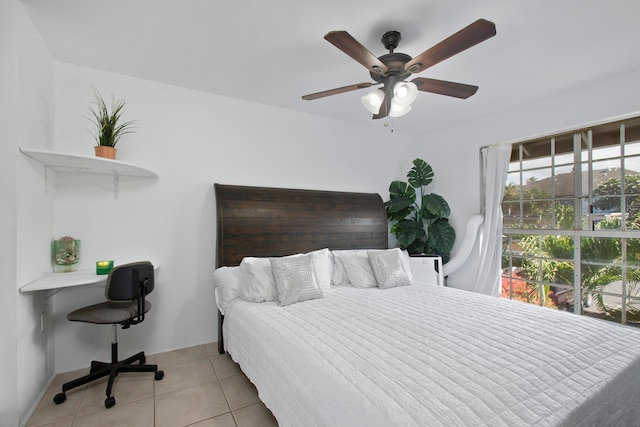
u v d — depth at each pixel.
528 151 3.18
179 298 2.62
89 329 2.30
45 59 2.00
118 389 1.98
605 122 2.56
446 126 3.73
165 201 2.59
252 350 1.78
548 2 1.57
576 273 2.84
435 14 1.67
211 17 1.72
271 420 1.68
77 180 2.28
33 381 1.78
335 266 2.91
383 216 3.64
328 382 1.15
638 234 2.44
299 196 3.13
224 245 2.64
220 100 2.85
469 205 3.53
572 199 2.85
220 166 2.84
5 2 1.60
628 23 1.74
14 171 1.61
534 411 0.96
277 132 3.15
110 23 1.78
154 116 2.56
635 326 2.50
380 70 1.74
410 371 1.17
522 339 1.47
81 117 2.29
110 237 2.37
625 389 1.24
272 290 2.26
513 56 2.11
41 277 1.92
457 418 0.91
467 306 2.05
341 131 3.60
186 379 2.11
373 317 1.82
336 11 1.66
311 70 2.35
